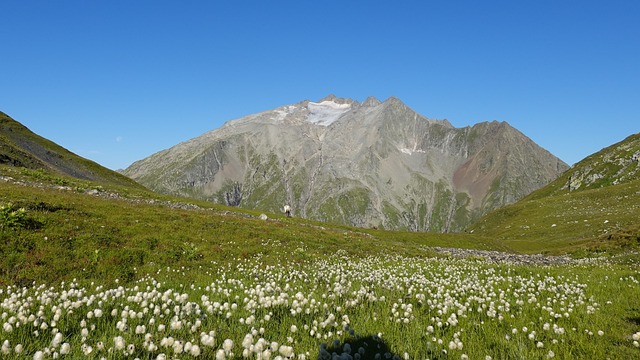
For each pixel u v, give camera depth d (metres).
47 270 16.94
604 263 29.80
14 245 18.02
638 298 13.26
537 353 7.49
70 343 6.66
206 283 15.73
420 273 20.42
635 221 78.50
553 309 11.38
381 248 38.22
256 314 9.09
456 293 13.86
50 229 20.75
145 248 21.92
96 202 30.98
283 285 15.15
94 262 18.64
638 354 7.66
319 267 23.16
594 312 10.98
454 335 7.96
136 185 93.81
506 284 16.89
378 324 8.80
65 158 84.44
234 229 31.91
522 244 83.44
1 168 42.50
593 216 95.75
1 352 5.81
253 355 6.14
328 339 7.35
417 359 6.64
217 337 7.24
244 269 20.97
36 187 34.69
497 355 7.38
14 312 8.37
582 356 7.47
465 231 148.88
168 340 5.97
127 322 8.26
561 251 53.78
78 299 10.00
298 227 43.47
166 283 15.29
